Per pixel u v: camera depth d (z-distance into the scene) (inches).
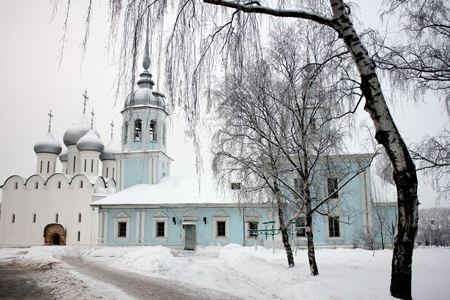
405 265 296.4
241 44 281.9
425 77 372.8
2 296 436.8
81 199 1702.8
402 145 296.0
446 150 397.7
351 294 354.0
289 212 652.7
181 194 1246.3
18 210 1750.7
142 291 466.6
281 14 285.0
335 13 291.9
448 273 476.1
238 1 280.7
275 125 530.3
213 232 1177.4
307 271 534.0
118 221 1237.1
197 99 281.7
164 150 1450.5
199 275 610.2
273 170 532.1
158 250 765.9
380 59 364.2
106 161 2080.5
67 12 235.0
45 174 2000.5
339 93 410.9
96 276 606.2
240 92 504.7
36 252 896.9
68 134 2004.2
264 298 417.7
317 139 521.0
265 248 1042.1
